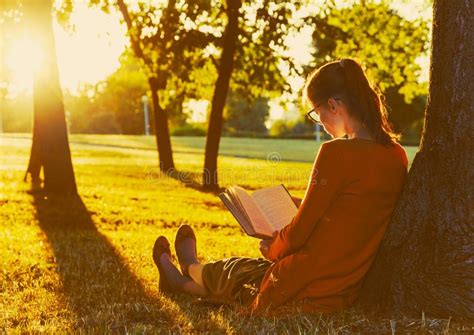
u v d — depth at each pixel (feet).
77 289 18.31
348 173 12.34
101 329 12.85
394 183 12.89
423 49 78.54
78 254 25.59
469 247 12.50
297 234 12.46
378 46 77.66
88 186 67.46
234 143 228.02
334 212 12.57
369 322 12.36
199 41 61.62
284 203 13.73
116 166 104.63
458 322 12.32
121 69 96.17
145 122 346.13
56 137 51.29
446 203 12.73
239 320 12.93
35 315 15.06
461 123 12.75
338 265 12.74
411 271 12.86
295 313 12.74
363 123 12.65
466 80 12.77
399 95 179.52
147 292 17.11
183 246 16.43
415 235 12.90
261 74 73.56
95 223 40.47
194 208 53.93
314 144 231.30
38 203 46.96
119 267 22.24
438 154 12.91
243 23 68.74
